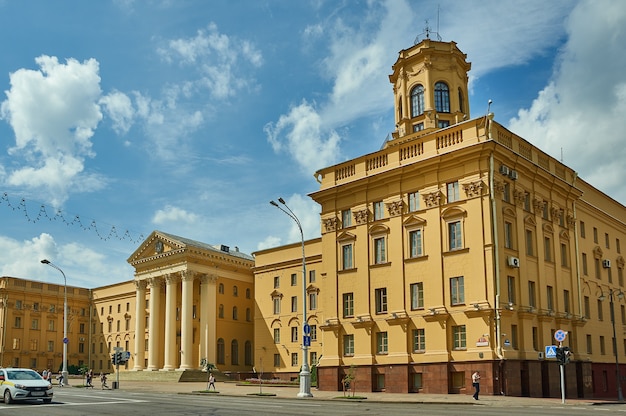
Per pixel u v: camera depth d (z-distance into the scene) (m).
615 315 51.31
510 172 39.38
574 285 44.91
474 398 32.62
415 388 39.41
